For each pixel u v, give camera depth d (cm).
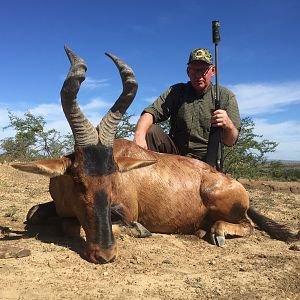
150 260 157
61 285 128
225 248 183
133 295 124
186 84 239
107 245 149
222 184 199
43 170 153
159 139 230
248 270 152
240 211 203
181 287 132
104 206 152
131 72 165
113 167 157
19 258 149
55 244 168
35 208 206
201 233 200
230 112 231
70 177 162
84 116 156
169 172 198
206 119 232
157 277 140
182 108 234
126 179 187
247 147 568
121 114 163
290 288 136
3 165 459
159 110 235
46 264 144
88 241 152
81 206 154
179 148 240
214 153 216
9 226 205
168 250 172
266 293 131
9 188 342
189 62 228
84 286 128
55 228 200
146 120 232
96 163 154
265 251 181
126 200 186
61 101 155
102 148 156
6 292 121
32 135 601
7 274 133
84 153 155
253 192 403
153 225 198
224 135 222
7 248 151
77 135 156
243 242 194
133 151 195
